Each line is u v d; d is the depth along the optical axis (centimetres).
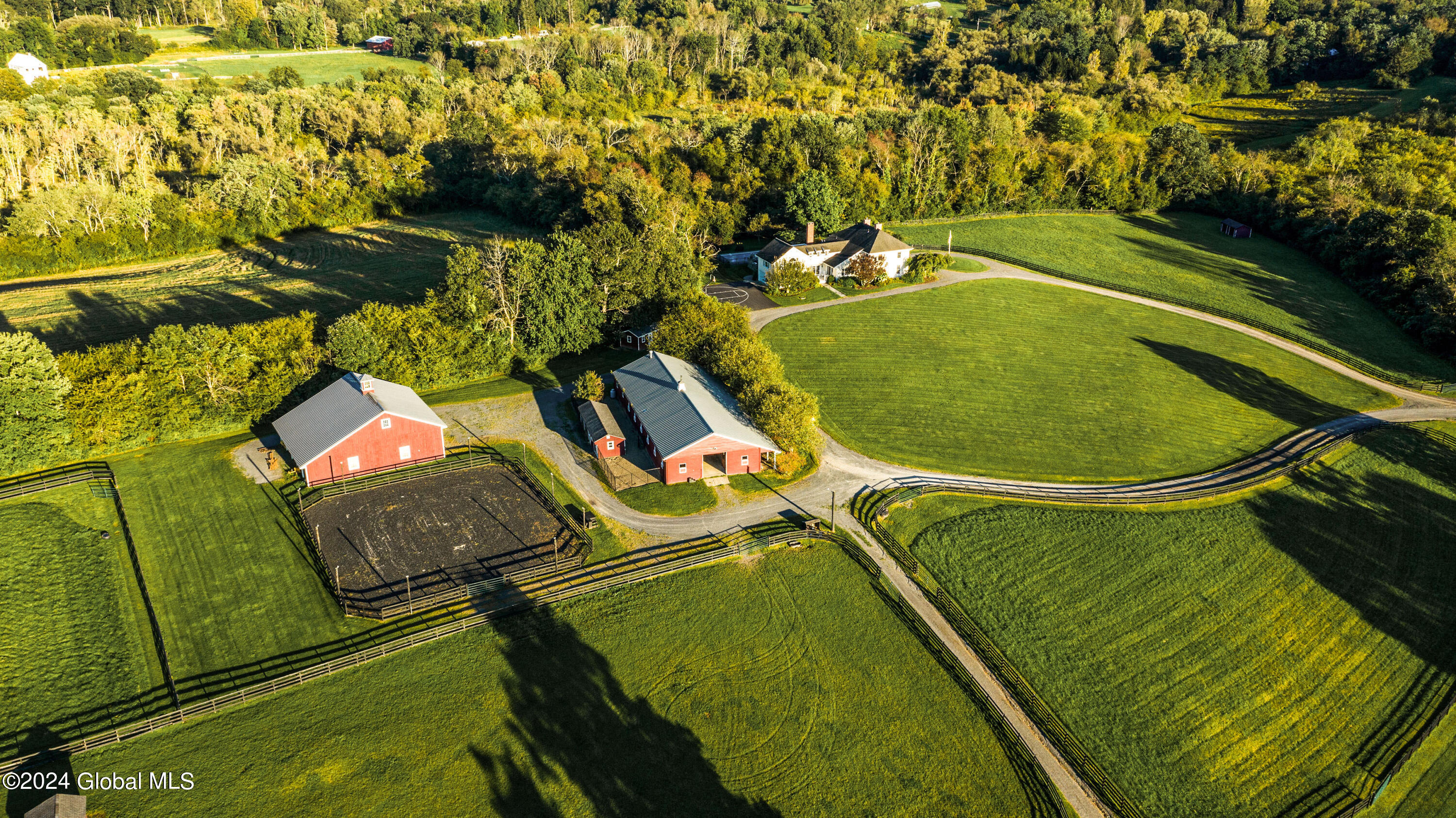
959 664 4641
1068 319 9788
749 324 8550
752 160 13525
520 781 3872
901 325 9431
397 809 3703
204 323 8600
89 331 8288
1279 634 5006
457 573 5181
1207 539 5841
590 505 5966
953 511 6094
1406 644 4956
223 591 4950
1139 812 3850
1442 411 7912
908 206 13312
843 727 4244
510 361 7962
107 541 5350
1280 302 10488
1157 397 8019
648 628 4822
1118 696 4512
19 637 4528
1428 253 10031
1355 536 5953
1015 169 14000
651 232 8944
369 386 6316
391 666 4459
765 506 6069
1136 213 13950
